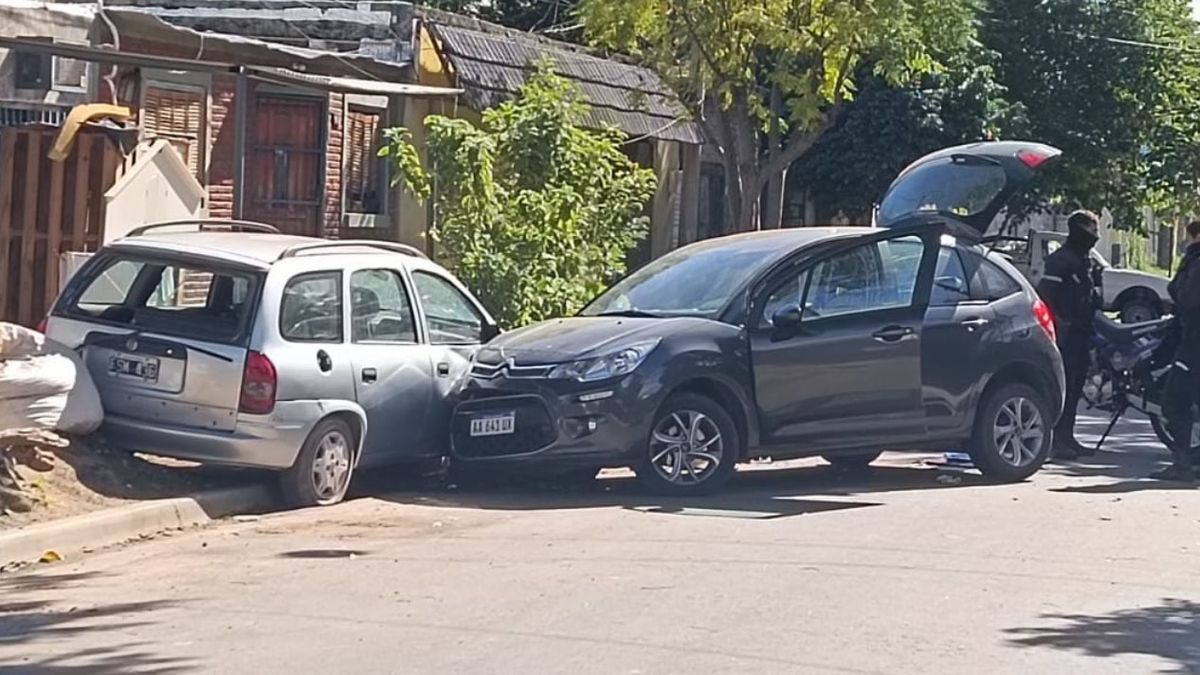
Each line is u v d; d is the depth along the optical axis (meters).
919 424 12.40
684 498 11.65
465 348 12.47
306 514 10.98
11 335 10.62
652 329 11.66
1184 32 33.56
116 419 11.04
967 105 28.80
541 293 16.69
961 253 12.86
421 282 12.29
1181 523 10.89
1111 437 16.52
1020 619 8.02
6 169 14.42
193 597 8.49
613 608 8.15
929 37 21.19
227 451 10.78
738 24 20.03
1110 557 9.65
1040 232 28.83
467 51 20.33
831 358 12.02
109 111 14.58
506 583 8.74
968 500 11.77
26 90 17.72
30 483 10.17
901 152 28.53
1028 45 31.91
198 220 12.54
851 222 30.34
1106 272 31.06
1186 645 7.58
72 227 14.49
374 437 11.60
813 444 12.04
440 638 7.55
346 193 19.62
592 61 23.16
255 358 10.77
